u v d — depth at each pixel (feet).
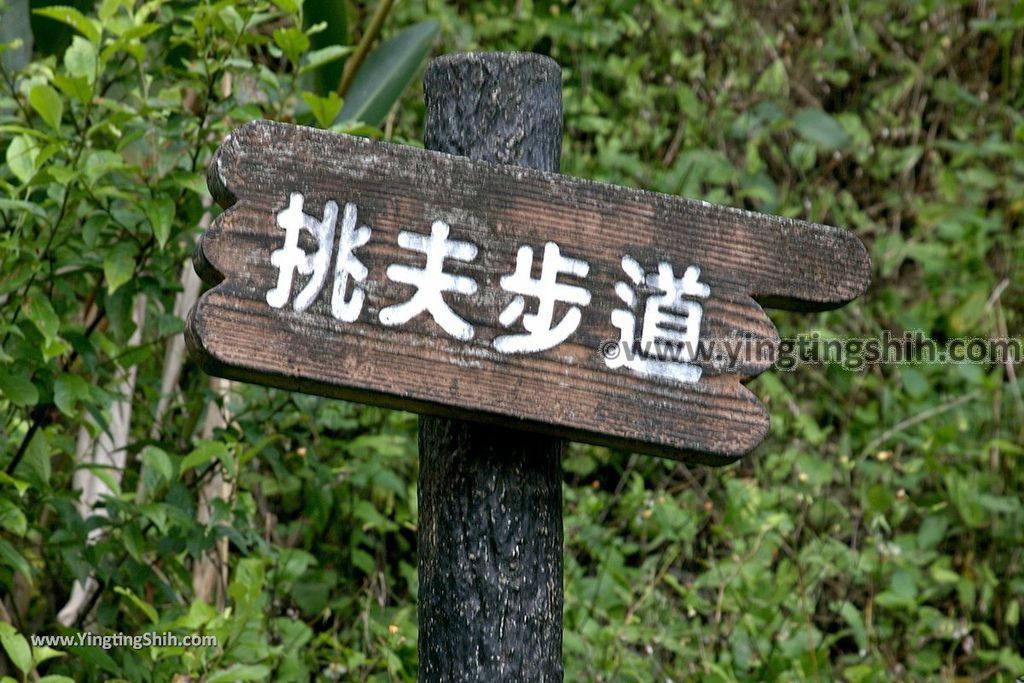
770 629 11.68
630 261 6.20
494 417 5.88
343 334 5.72
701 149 16.46
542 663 6.30
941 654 13.28
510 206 6.07
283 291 5.68
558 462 6.53
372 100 12.30
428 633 6.31
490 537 6.26
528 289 6.01
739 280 6.37
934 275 15.89
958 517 13.71
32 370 8.82
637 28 16.58
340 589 12.51
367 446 12.25
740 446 6.19
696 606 11.74
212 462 10.03
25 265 8.52
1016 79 17.71
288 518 13.01
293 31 8.98
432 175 5.99
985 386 14.10
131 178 9.02
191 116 9.36
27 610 10.00
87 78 8.39
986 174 16.24
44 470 8.71
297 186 5.79
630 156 15.61
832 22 17.80
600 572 11.96
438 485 6.36
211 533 9.12
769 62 17.28
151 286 9.19
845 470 13.83
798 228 6.53
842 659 12.46
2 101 9.18
